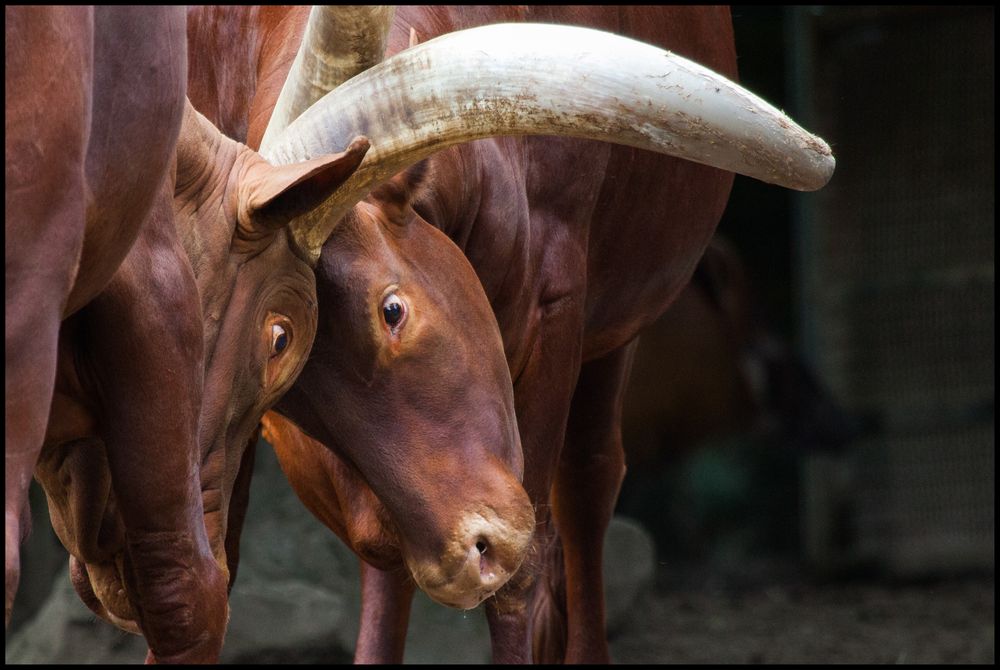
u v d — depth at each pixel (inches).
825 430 869.2
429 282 311.3
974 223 856.9
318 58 304.3
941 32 855.7
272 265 285.1
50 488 275.0
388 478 306.3
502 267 360.8
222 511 281.4
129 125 233.9
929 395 870.4
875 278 879.1
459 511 304.3
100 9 228.5
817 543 871.1
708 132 282.7
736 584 844.6
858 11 858.8
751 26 992.9
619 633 668.1
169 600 260.7
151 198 242.8
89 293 237.8
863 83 870.4
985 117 852.0
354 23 297.4
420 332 305.7
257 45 360.2
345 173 269.1
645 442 916.0
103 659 563.2
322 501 354.9
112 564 279.6
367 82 299.9
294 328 290.5
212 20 369.4
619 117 288.2
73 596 573.9
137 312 250.4
